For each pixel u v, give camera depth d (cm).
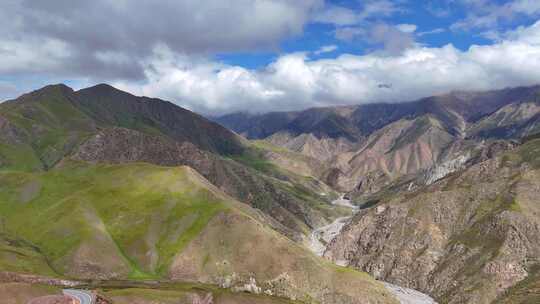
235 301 18712
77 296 15075
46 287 15938
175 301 16925
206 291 19150
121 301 15888
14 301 14475
